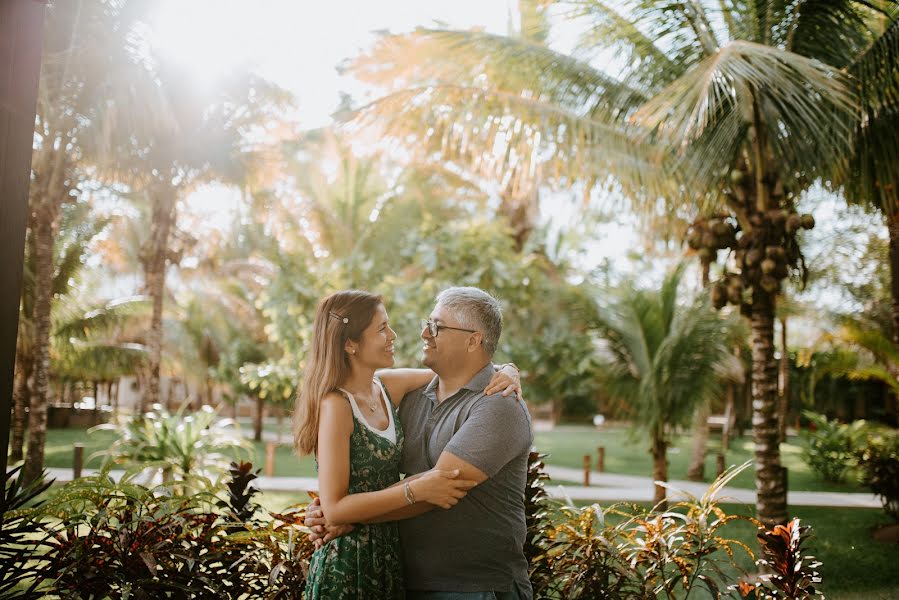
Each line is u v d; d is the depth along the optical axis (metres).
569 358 14.58
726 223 6.67
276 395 15.92
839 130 6.08
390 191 16.31
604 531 3.52
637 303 10.80
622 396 11.47
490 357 2.76
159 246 15.30
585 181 7.37
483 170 7.89
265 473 13.25
